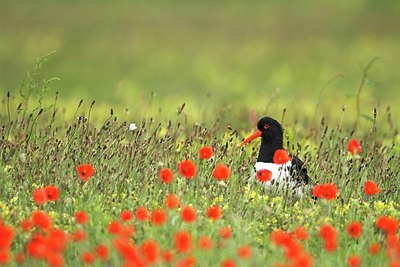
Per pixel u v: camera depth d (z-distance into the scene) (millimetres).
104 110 23969
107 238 10305
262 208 11648
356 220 11320
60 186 11844
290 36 48188
